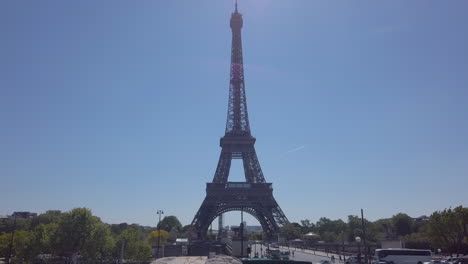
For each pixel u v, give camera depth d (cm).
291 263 6075
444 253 19975
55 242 17538
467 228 18962
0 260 19338
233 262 4934
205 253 18050
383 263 12888
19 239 18850
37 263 19450
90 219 18062
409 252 13825
